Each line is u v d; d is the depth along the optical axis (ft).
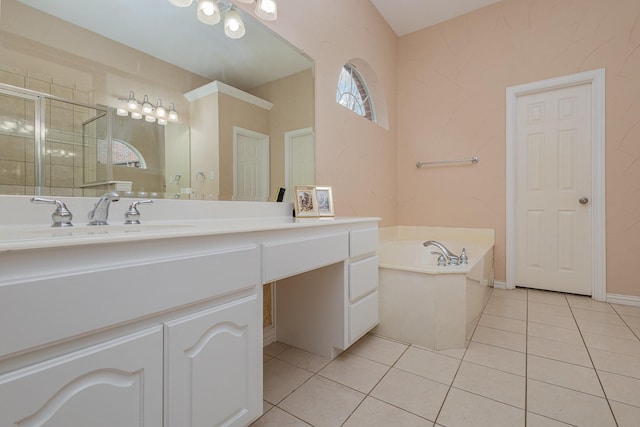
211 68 4.83
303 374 4.74
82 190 3.46
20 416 1.79
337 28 7.61
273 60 5.83
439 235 10.38
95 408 2.10
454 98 10.13
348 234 5.08
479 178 9.71
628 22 7.72
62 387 1.94
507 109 9.25
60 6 3.32
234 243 3.13
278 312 5.90
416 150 10.82
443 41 10.33
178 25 4.42
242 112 5.30
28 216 3.05
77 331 1.98
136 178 3.93
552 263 8.83
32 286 1.80
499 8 9.39
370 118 10.33
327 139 7.23
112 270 2.15
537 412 3.81
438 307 5.49
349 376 4.67
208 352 2.82
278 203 5.89
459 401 4.05
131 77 3.91
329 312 5.19
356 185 8.46
